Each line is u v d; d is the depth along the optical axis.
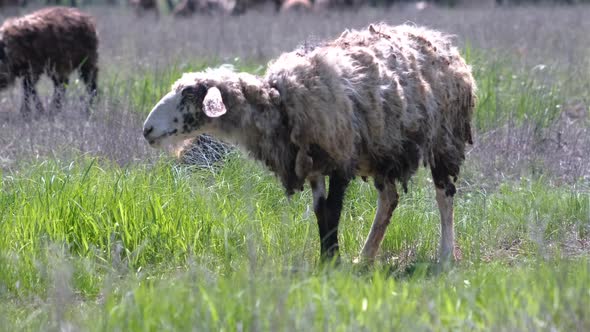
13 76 35.78
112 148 25.17
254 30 52.62
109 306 14.86
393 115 19.05
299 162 18.30
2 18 62.91
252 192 22.59
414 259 20.62
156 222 20.52
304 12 72.50
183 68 36.59
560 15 59.09
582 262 16.55
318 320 13.31
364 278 16.34
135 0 82.69
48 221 20.23
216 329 13.45
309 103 18.05
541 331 12.78
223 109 17.16
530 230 20.31
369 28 20.19
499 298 13.99
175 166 23.23
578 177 25.12
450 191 20.80
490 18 55.91
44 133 27.59
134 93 33.16
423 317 13.53
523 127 28.42
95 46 37.12
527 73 35.53
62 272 15.70
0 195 21.44
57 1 88.50
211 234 20.38
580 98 33.47
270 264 16.62
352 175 18.86
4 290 17.86
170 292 14.59
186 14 80.06
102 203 21.03
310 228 20.89
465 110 20.89
